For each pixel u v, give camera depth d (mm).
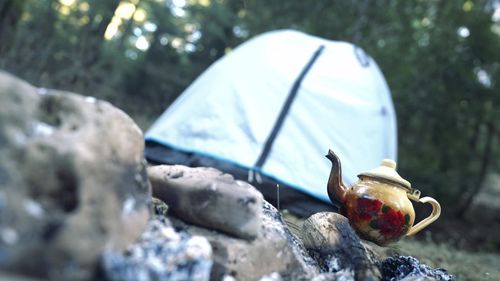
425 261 3312
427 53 8641
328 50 4863
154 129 4750
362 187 1957
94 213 1148
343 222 1916
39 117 1249
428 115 8648
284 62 4668
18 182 1095
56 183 1149
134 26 10688
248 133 4293
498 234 7562
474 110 8617
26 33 7434
